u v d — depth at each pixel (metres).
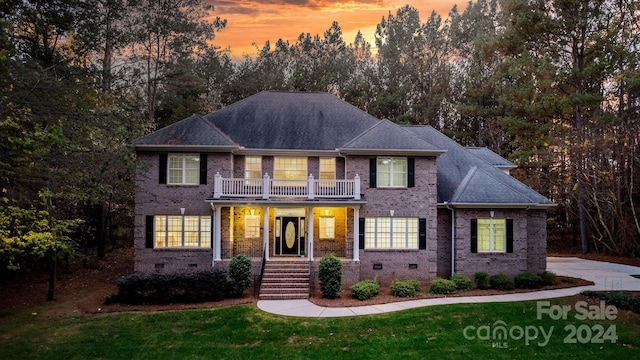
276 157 25.20
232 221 23.98
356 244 22.83
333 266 19.72
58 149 17.70
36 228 17.97
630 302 17.33
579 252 39.31
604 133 35.72
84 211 30.56
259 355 13.75
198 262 23.28
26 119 15.79
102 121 19.42
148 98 38.78
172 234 23.48
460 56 53.12
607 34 34.34
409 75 52.53
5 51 16.19
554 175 40.47
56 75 23.12
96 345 14.55
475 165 26.41
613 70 34.38
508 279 21.41
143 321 16.39
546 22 35.97
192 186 23.50
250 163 25.12
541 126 37.53
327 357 13.57
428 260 23.45
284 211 25.09
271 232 24.89
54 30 28.20
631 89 31.95
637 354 13.71
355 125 26.58
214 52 49.84
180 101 40.47
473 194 23.45
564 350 13.98
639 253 34.50
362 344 14.38
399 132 24.64
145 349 14.26
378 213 23.53
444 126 51.16
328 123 26.66
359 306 18.17
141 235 23.16
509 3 38.66
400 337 14.88
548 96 35.28
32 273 26.08
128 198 29.44
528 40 39.62
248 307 17.64
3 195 16.81
